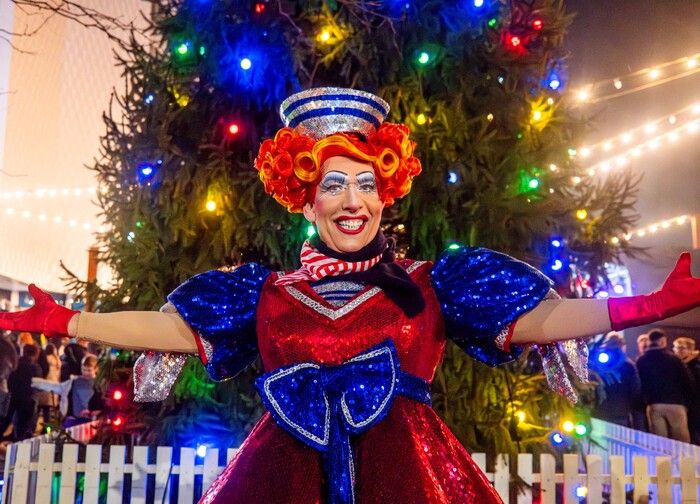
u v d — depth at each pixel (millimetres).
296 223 4109
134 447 4117
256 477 2049
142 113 4453
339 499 1996
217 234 4180
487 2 4207
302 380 2109
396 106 4141
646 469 4105
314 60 4188
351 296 2201
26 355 7734
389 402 2059
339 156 2281
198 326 2303
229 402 4176
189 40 4305
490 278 2209
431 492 1960
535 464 4250
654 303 2010
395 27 4156
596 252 4602
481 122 4141
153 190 4293
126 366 4535
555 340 2152
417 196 4047
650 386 6703
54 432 4672
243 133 4293
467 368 4016
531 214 4094
